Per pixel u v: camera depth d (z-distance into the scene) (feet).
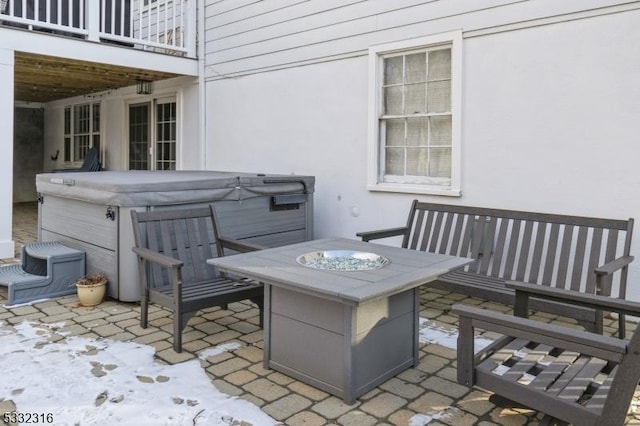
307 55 19.83
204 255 12.57
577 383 6.57
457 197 15.67
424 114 16.48
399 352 9.31
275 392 8.55
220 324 12.07
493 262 13.33
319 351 8.63
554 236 12.47
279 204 17.01
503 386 6.70
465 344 7.00
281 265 9.29
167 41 24.91
